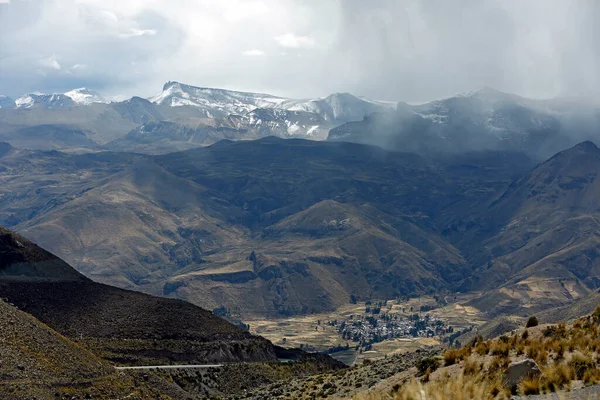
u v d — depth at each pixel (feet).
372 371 213.46
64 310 397.19
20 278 412.16
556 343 135.03
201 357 383.86
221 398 287.89
